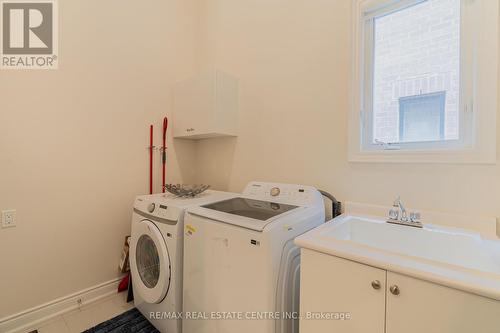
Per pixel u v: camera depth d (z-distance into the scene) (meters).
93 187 1.86
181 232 1.41
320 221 1.44
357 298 0.87
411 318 0.77
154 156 2.24
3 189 1.48
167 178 2.34
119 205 2.01
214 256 1.20
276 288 1.05
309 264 0.99
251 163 2.11
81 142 1.79
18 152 1.53
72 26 1.73
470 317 0.68
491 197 1.13
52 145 1.66
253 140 2.09
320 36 1.67
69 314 1.70
